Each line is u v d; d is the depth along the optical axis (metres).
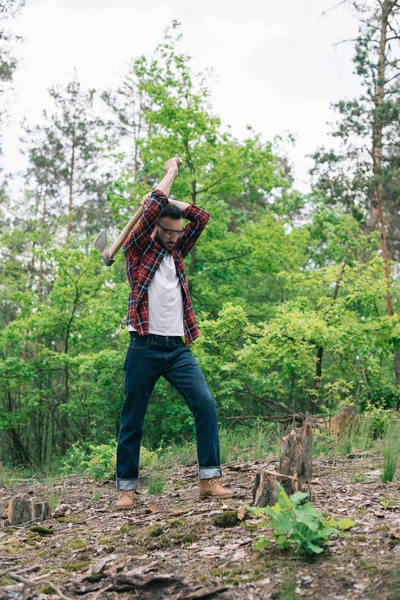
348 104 17.00
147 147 15.73
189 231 4.57
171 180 4.58
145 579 2.96
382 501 4.08
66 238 21.00
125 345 15.88
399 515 3.71
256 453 7.19
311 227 17.39
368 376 12.60
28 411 17.75
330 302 11.62
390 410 8.87
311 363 11.55
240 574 2.98
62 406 15.92
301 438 4.17
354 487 4.66
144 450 7.12
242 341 16.83
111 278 16.89
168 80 15.33
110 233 22.12
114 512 4.58
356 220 18.06
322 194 18.20
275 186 16.91
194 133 15.12
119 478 4.62
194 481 5.83
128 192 16.52
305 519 3.03
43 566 3.43
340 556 3.06
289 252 16.67
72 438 19.05
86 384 16.55
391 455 5.36
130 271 4.46
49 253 16.11
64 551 3.67
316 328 10.80
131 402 4.50
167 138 15.18
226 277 16.47
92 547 3.65
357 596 2.67
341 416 8.56
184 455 7.71
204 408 4.42
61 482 7.33
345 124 17.08
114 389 16.06
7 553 3.79
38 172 30.30
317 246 18.61
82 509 5.09
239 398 17.59
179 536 3.60
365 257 18.81
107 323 15.61
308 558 3.07
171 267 4.43
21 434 19.94
